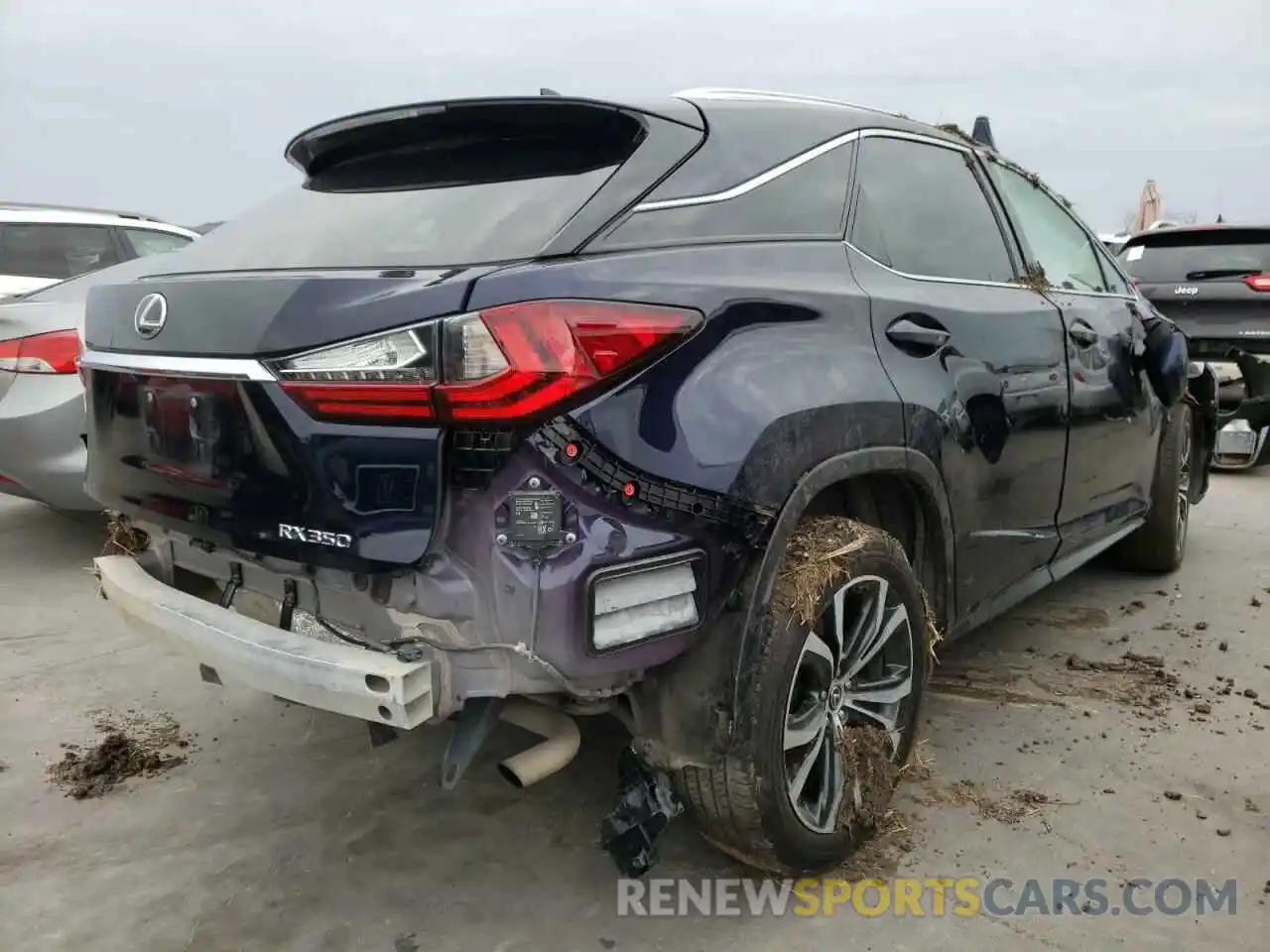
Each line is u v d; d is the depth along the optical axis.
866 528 2.52
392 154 2.67
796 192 2.58
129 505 2.48
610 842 2.32
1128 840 2.68
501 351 1.85
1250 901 2.43
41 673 3.73
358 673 1.94
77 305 4.61
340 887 2.51
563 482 1.90
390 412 1.91
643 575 2.01
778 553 2.23
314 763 3.12
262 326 2.05
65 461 4.56
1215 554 5.42
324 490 1.98
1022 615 4.42
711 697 2.19
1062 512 3.60
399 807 2.87
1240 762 3.10
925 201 3.10
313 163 2.88
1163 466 4.74
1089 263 4.22
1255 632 4.22
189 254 2.76
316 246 2.43
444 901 2.45
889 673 2.69
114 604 2.60
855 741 2.57
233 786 2.98
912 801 2.87
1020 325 3.25
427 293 1.90
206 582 2.52
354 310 1.94
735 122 2.52
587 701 2.25
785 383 2.25
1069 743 3.22
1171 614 4.45
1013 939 2.30
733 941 2.30
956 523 2.90
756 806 2.26
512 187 2.33
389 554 1.92
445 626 1.94
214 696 3.57
